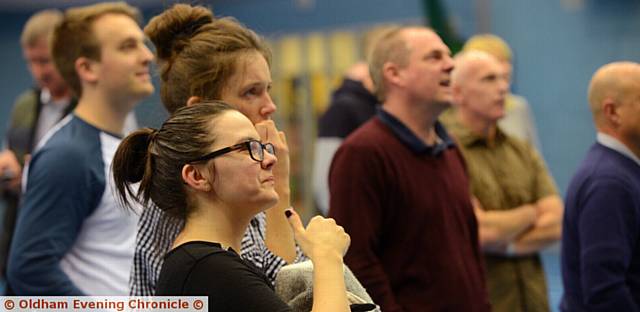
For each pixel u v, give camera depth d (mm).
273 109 6844
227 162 5562
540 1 25203
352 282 6305
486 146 11570
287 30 26766
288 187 6715
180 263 5395
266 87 6844
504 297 11172
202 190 5594
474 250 9523
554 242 11422
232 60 6684
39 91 13016
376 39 9664
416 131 9180
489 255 11219
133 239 8383
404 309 8750
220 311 5230
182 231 5727
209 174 5566
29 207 8242
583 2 24891
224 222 5648
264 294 5262
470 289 9016
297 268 6055
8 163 12664
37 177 8258
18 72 29312
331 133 12805
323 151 12820
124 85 8648
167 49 7027
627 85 9039
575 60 25062
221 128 5617
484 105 11398
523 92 25578
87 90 8695
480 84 11414
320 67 25922
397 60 9180
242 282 5266
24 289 8141
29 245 8117
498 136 11727
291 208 6508
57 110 12875
